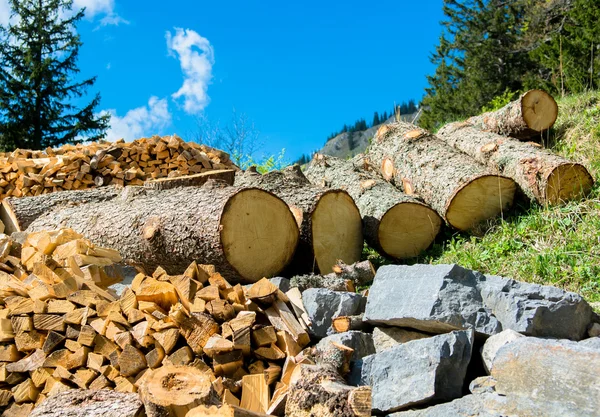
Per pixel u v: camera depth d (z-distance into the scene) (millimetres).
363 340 3506
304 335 3443
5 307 3850
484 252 5266
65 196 6930
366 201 6484
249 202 5055
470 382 3031
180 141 8906
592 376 2459
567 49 11844
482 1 26406
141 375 3322
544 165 5887
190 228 4922
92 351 3533
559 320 3170
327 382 2676
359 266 5098
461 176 6145
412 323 3424
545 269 4594
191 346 3275
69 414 2707
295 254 5711
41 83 21609
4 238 4355
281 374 3277
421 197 6664
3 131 20484
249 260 4992
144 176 8430
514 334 3000
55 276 3758
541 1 22531
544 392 2572
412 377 2973
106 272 4102
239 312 3389
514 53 23875
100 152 8375
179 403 2379
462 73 26641
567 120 8117
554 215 5508
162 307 3516
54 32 22797
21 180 8039
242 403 3027
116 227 5402
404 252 6145
